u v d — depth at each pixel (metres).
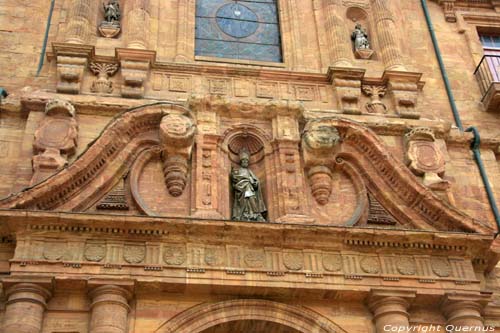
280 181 16.27
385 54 19.98
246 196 16.12
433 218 16.11
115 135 15.80
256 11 21.62
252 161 17.19
